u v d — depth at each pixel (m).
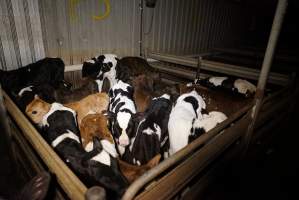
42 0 4.25
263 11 11.02
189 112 3.12
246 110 2.85
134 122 3.08
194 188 2.47
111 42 5.59
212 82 4.32
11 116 3.08
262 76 2.89
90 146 2.53
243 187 3.31
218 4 8.76
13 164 3.59
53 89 3.79
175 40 7.36
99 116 2.96
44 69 4.18
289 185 3.40
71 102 3.67
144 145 2.66
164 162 1.57
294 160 4.02
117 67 5.00
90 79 4.47
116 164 2.04
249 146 3.43
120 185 1.85
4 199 1.91
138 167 2.08
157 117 3.02
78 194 1.47
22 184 3.21
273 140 4.46
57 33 4.63
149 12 6.15
